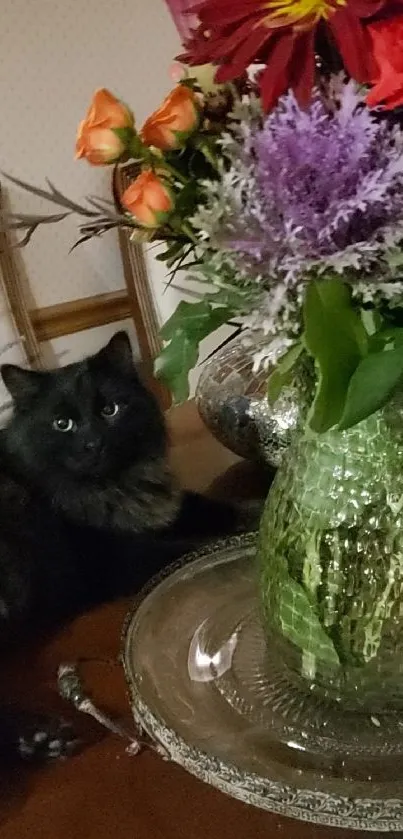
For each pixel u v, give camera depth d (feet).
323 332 1.48
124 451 3.73
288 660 2.20
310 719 2.18
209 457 3.96
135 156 1.73
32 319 4.61
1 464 3.73
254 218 1.49
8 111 4.34
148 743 2.21
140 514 3.68
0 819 2.02
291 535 2.03
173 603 2.63
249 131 1.53
